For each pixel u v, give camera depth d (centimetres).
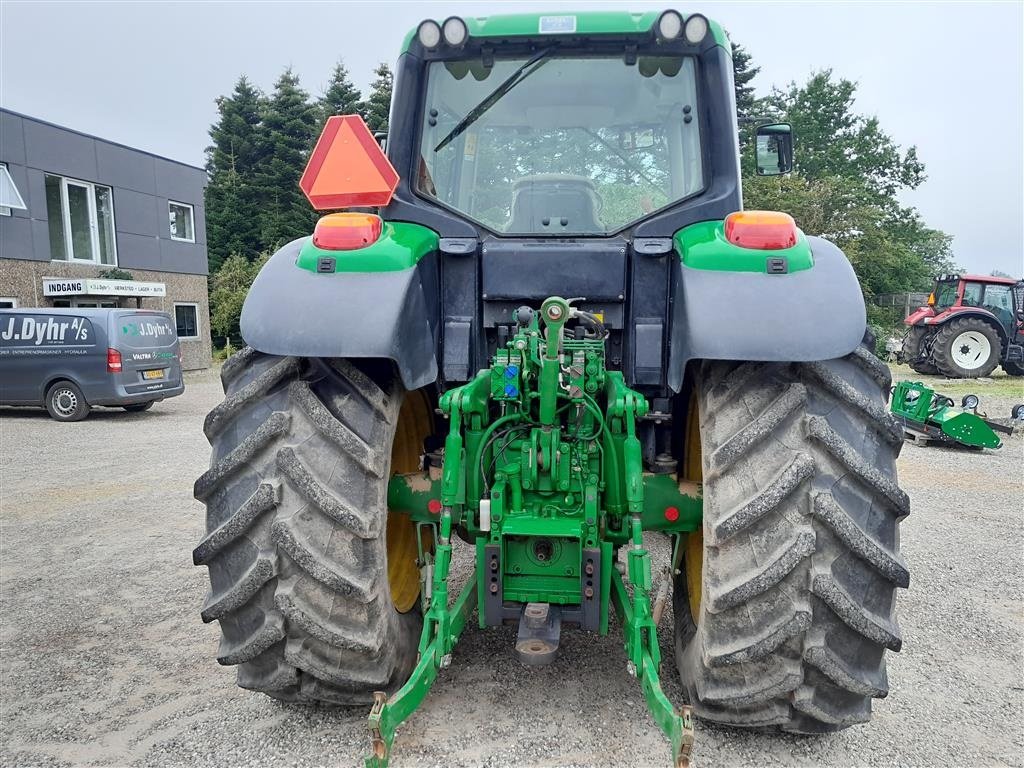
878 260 3456
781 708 240
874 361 251
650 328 283
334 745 270
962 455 884
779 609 225
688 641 284
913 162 4419
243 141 4475
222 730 283
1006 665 343
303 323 240
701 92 305
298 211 4322
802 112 4441
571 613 265
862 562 225
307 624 237
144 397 1226
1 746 278
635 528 253
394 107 316
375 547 243
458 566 446
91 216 2023
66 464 830
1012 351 1723
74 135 1933
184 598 423
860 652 230
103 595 429
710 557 232
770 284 236
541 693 302
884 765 262
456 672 319
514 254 285
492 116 319
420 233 284
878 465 230
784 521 224
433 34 302
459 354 291
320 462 239
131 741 279
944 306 1830
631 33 305
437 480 291
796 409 230
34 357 1185
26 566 482
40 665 342
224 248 4244
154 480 743
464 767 255
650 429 292
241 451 240
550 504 269
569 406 271
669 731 215
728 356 225
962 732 286
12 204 1753
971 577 460
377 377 262
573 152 316
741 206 300
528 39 311
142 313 1236
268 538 239
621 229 299
